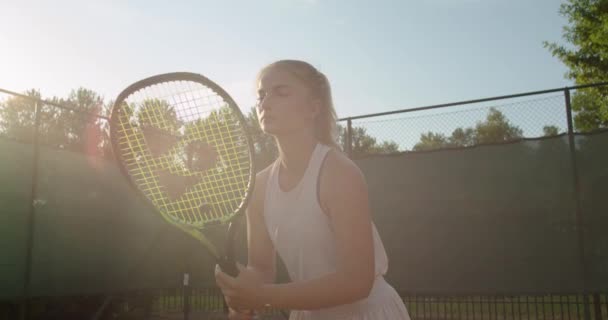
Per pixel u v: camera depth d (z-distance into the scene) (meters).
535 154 6.89
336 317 1.77
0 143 6.11
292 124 1.67
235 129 1.98
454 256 7.16
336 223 1.58
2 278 5.98
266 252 1.98
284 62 1.72
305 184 1.65
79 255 6.85
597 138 6.64
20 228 6.20
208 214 2.07
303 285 1.48
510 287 6.82
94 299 8.30
